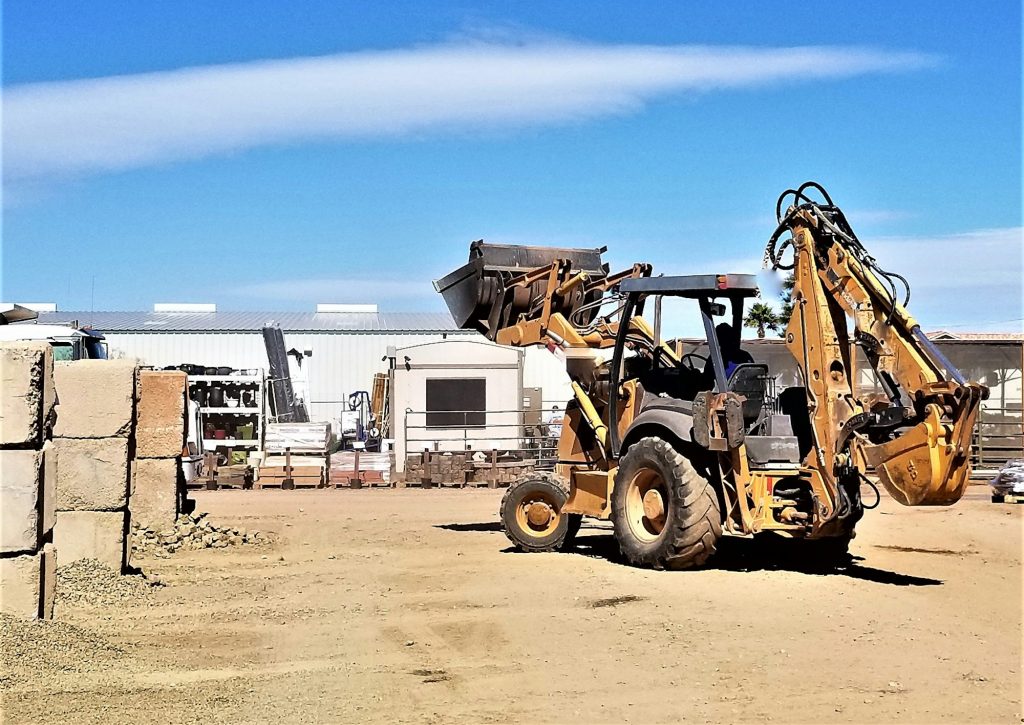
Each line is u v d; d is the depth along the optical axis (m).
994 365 33.22
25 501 9.38
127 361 13.72
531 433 32.84
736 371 13.26
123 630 10.08
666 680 8.30
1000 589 12.02
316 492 27.55
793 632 9.87
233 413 31.84
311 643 9.58
